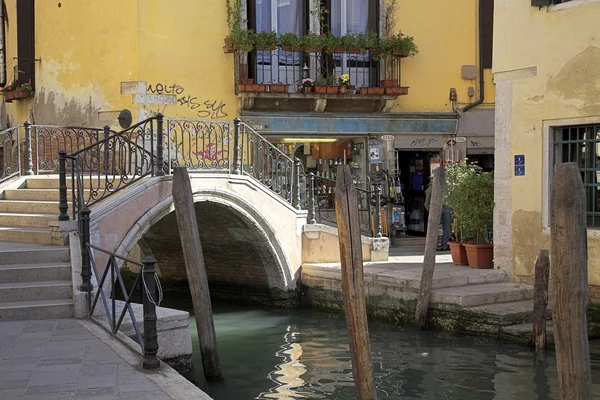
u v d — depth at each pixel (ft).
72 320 26.50
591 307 32.83
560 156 35.14
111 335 24.08
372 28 51.55
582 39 33.47
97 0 47.47
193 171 37.01
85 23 47.98
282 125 49.14
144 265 20.62
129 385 18.88
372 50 50.85
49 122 49.73
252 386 26.84
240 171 39.34
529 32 35.68
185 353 26.94
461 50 52.95
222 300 46.21
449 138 52.80
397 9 51.75
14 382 19.10
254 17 48.93
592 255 32.96
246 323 38.19
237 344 33.42
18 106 53.06
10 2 53.93
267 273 42.80
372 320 37.24
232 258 44.47
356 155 52.01
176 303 44.19
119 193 34.37
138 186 33.91
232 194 38.29
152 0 46.57
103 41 47.24
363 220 51.13
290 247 42.01
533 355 29.35
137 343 23.08
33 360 21.17
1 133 38.93
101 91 47.21
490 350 30.35
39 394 18.12
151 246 47.67
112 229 32.71
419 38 52.31
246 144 47.80
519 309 32.50
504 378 26.61
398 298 36.35
